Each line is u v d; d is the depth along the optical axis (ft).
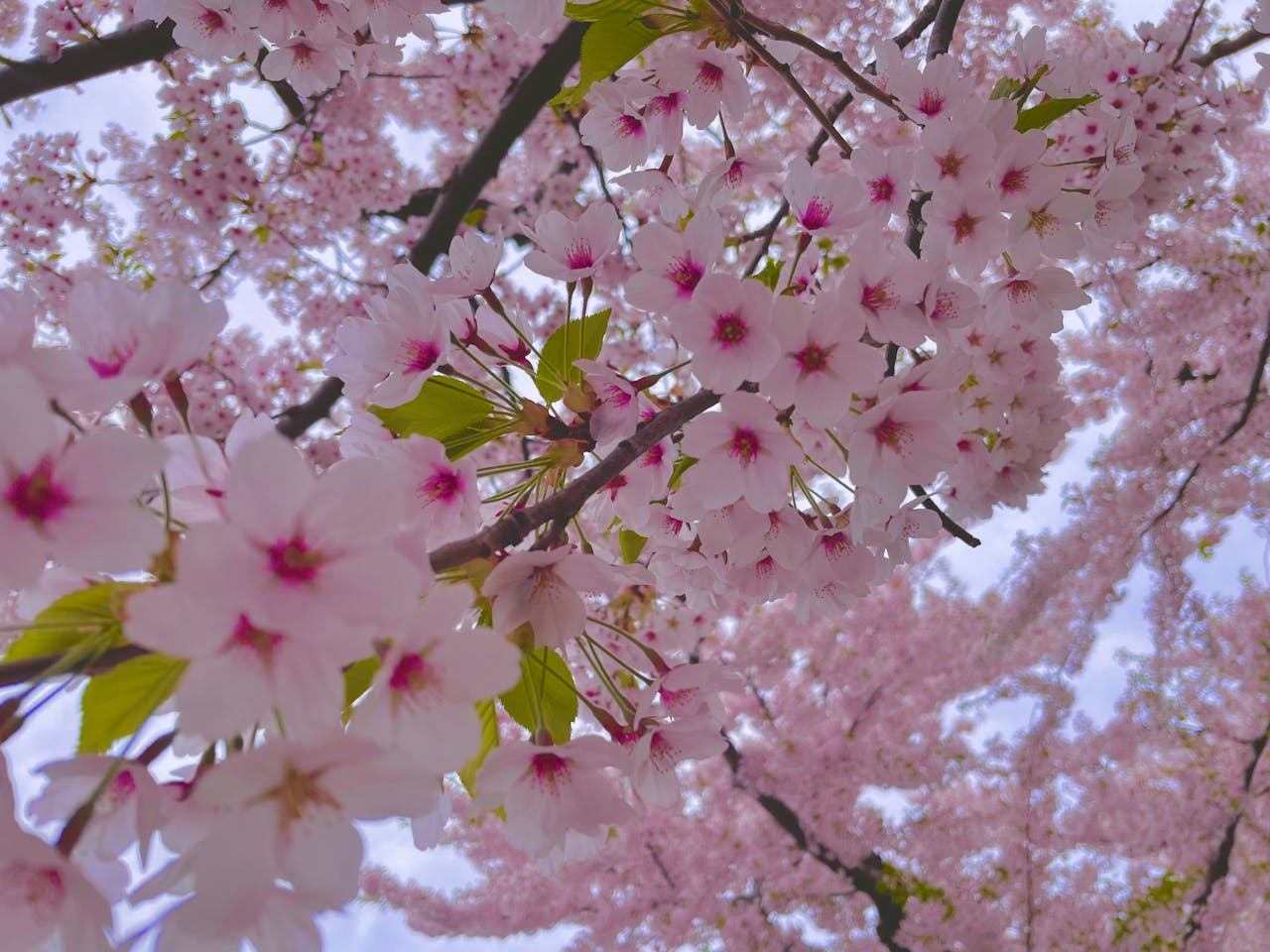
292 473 0.61
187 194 2.71
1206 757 4.25
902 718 4.20
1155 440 3.53
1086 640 3.77
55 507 0.60
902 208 1.15
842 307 0.91
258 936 0.64
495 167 2.87
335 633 0.60
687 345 0.90
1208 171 2.11
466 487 0.95
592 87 1.23
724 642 4.06
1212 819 4.05
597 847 0.95
